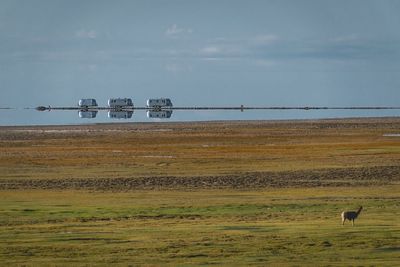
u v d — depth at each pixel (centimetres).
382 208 10669
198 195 12450
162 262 7400
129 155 19062
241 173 15188
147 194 12594
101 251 7850
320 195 12256
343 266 7206
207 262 7394
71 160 17888
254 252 7750
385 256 7569
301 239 8306
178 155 18938
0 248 7994
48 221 9831
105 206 11194
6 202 11669
